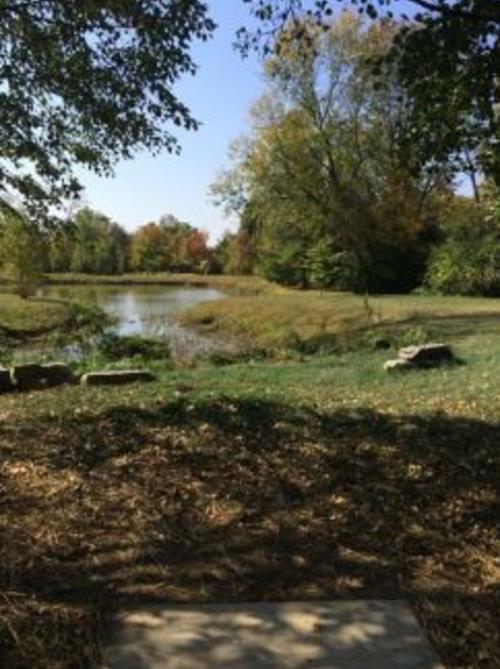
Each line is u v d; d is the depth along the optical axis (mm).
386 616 4102
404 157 8602
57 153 12586
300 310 30438
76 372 12734
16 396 10492
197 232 98000
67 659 3689
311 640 3854
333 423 7906
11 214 14859
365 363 13266
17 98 11734
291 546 5012
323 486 6082
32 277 41500
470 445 7094
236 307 35719
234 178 45500
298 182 43562
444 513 5562
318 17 9586
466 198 43000
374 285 41500
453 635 3922
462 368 12078
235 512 5559
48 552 4852
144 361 15336
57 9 10672
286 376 11875
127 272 95188
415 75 7777
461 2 7367
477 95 7734
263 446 7066
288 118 43094
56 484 6070
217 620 4051
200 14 10516
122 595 4328
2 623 3984
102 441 7219
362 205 42250
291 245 47750
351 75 41219
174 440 7238
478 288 32906
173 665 3641
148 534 5152
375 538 5148
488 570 4707
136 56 10805
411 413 8477
